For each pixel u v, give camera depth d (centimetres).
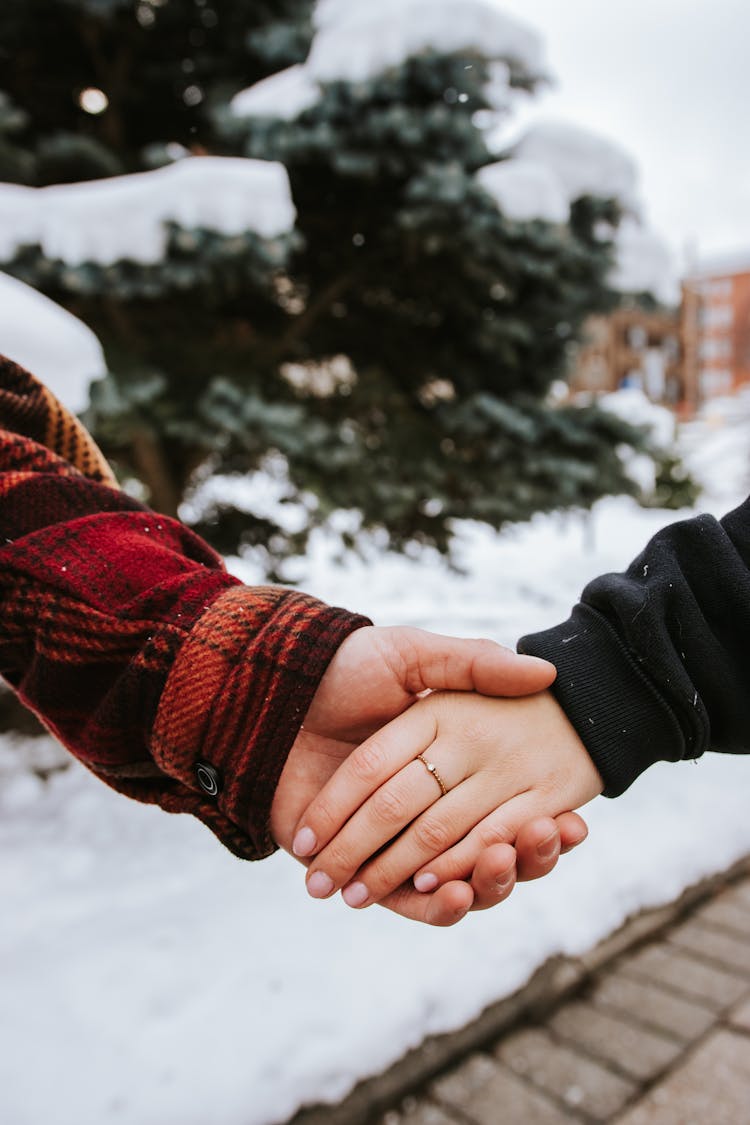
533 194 269
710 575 82
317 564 711
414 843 77
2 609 78
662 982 198
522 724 81
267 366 314
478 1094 163
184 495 342
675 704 79
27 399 93
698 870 238
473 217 264
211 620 76
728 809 271
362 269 308
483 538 923
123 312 284
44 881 233
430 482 314
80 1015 167
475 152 270
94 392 244
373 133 258
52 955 190
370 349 331
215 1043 160
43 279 243
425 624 546
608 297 316
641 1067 170
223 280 267
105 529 81
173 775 77
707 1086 165
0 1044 158
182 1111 144
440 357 319
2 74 303
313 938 196
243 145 282
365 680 84
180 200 232
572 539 976
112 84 310
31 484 83
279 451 302
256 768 74
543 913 210
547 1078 167
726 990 195
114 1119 142
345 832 77
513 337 304
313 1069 157
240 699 74
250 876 232
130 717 77
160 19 299
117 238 233
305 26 300
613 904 219
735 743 82
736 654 81
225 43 316
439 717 82
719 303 3650
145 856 249
